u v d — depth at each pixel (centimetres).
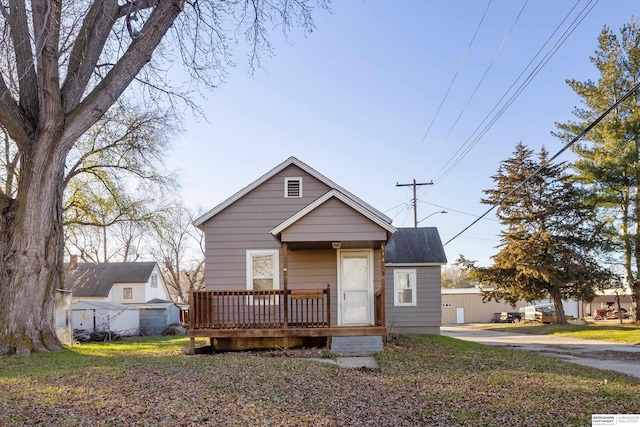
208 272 1385
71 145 1125
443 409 636
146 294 3641
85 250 3866
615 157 2617
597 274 2773
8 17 1145
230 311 1345
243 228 1405
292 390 709
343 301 1370
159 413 560
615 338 2128
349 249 1388
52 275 1141
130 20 1235
